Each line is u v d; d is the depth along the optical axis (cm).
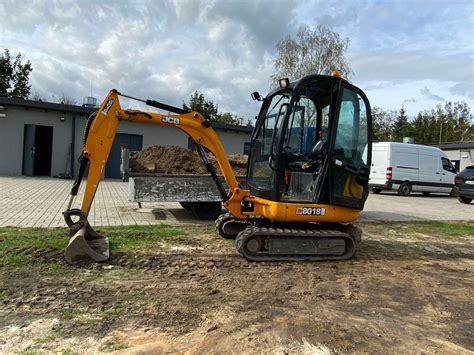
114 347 325
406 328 395
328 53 2867
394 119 6100
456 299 489
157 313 396
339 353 335
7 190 1268
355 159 641
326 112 649
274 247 601
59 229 714
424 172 1959
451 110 6009
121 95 571
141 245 648
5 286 448
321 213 614
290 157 628
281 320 394
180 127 615
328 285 513
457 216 1230
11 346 321
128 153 908
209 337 350
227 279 511
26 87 3594
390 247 761
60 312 389
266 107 684
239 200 643
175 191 881
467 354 346
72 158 1962
